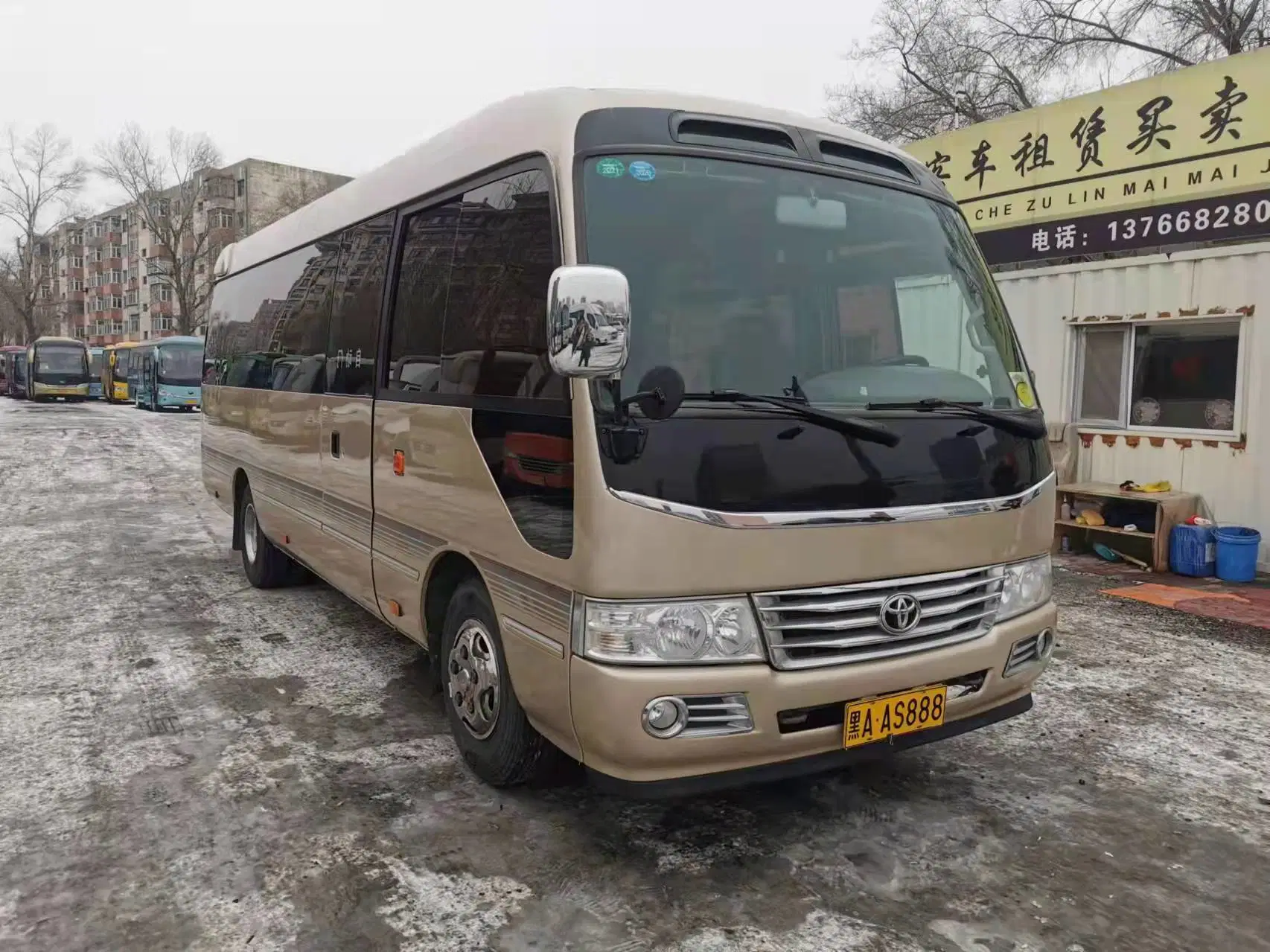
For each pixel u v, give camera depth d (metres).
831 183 3.48
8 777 3.81
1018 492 3.41
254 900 2.95
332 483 5.03
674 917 2.88
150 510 11.20
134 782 3.78
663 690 2.73
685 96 3.42
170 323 75.38
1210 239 7.89
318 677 5.09
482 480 3.39
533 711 3.18
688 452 2.76
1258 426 7.57
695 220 3.11
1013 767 4.04
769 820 3.52
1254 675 5.27
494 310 3.38
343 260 5.01
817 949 2.74
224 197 65.44
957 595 3.25
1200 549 7.59
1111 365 8.80
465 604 3.71
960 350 3.65
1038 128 9.30
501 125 3.56
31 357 44.84
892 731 3.07
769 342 3.07
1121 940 2.80
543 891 3.02
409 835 3.36
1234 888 3.11
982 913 2.94
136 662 5.33
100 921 2.83
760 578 2.82
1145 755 4.18
